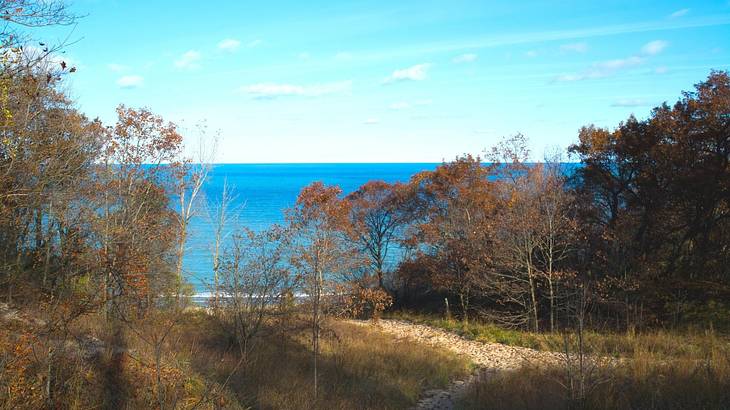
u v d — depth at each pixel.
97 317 12.66
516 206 28.62
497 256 27.42
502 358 20.92
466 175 34.88
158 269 18.45
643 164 28.31
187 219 27.78
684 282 24.94
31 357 8.92
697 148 26.08
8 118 8.92
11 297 11.12
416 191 38.69
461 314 33.97
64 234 15.07
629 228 28.11
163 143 22.50
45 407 8.32
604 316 25.80
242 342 15.27
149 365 10.26
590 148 30.83
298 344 18.88
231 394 11.01
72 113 16.98
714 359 12.97
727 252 25.95
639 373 12.09
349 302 26.55
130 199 20.00
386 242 39.97
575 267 28.50
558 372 13.34
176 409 9.15
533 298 26.56
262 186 174.38
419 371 17.55
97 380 9.62
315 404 11.62
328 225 24.67
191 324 16.92
